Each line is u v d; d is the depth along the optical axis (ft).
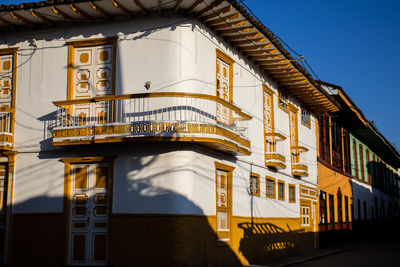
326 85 84.07
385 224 144.66
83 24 44.88
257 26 46.24
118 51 43.62
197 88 43.21
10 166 44.60
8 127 45.44
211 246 43.45
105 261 41.14
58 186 43.11
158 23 43.14
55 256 42.06
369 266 51.01
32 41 46.09
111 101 42.70
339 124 99.60
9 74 46.60
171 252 39.29
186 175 40.70
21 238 43.32
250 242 51.67
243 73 53.26
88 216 42.22
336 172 92.07
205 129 40.22
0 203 44.98
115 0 40.27
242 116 48.62
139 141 39.73
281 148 62.85
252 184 53.83
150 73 42.55
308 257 61.00
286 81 63.72
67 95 44.27
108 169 42.52
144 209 40.52
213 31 47.03
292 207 66.28
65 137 41.29
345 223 95.61
